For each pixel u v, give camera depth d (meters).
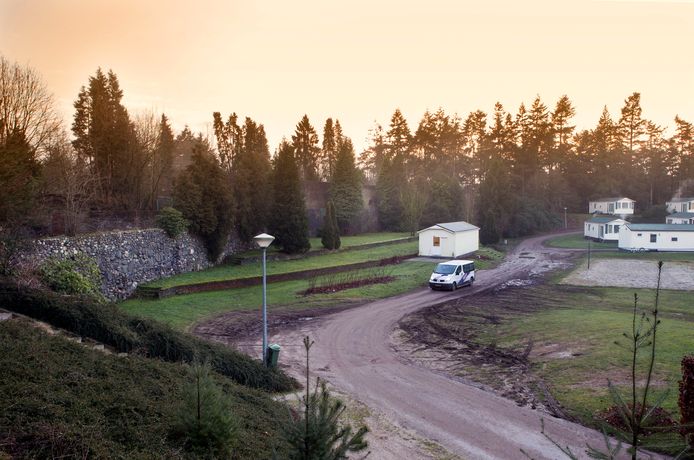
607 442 5.61
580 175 93.00
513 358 16.62
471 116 94.50
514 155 86.81
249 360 13.89
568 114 94.62
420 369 15.73
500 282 33.94
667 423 10.09
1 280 13.17
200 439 7.58
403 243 54.06
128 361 10.59
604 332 19.02
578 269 40.12
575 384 13.67
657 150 98.44
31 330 10.59
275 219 39.72
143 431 7.69
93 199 30.67
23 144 23.02
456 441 10.46
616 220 61.59
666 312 23.59
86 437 6.98
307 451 5.59
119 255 25.28
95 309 12.45
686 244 51.69
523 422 11.45
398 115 91.94
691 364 9.64
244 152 48.09
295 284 30.61
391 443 10.32
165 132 39.56
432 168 89.12
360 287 30.22
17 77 26.91
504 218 62.88
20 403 7.39
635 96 103.25
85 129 38.19
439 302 26.75
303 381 14.45
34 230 21.31
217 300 25.64
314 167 83.06
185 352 12.55
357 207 60.59
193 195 32.47
